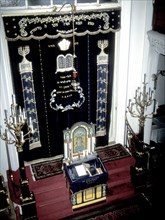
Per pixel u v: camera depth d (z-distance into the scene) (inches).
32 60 245.1
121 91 290.8
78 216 254.2
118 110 302.7
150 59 273.0
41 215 252.5
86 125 266.2
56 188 266.8
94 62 267.0
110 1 254.5
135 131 320.5
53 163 292.5
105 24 249.4
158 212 255.4
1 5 223.5
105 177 251.8
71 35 243.1
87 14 240.1
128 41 265.7
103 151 310.7
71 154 270.7
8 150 267.6
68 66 259.1
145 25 263.7
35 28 230.4
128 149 309.4
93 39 256.1
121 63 276.7
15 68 241.0
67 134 260.8
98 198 262.5
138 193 276.4
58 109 275.0
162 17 241.6
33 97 262.1
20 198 237.9
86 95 280.2
